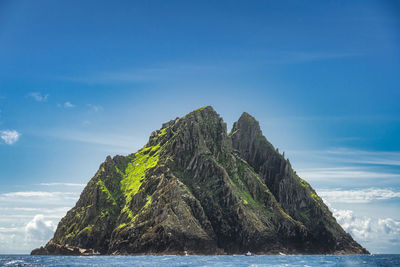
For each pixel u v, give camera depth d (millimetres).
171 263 171250
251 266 156375
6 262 188250
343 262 190375
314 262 185625
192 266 155625
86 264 169750
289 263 175000
